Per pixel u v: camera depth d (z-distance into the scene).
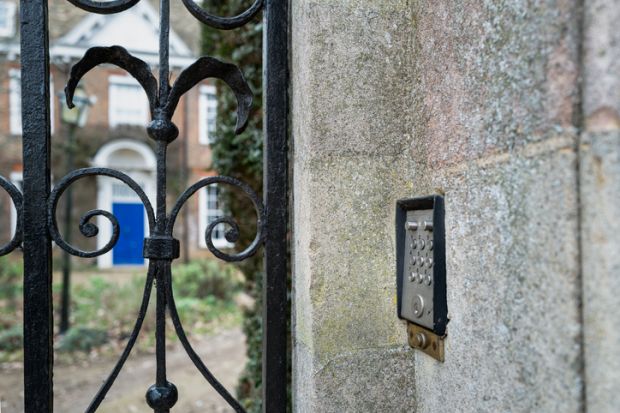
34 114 0.77
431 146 0.78
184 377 4.42
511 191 0.58
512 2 0.58
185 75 0.82
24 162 0.76
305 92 0.81
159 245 0.79
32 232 0.76
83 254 0.77
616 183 0.45
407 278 0.80
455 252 0.71
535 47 0.54
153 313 6.48
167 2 0.82
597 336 0.47
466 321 0.68
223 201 2.67
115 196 13.02
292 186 0.95
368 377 0.81
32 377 0.74
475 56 0.66
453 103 0.71
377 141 0.82
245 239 2.56
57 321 6.39
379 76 0.83
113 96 12.58
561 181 0.50
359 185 0.81
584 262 0.48
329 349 0.80
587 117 0.48
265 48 0.87
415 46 0.83
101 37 10.24
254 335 2.34
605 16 0.46
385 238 0.83
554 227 0.51
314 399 0.79
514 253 0.58
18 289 6.85
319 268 0.80
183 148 12.33
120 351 5.34
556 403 0.51
